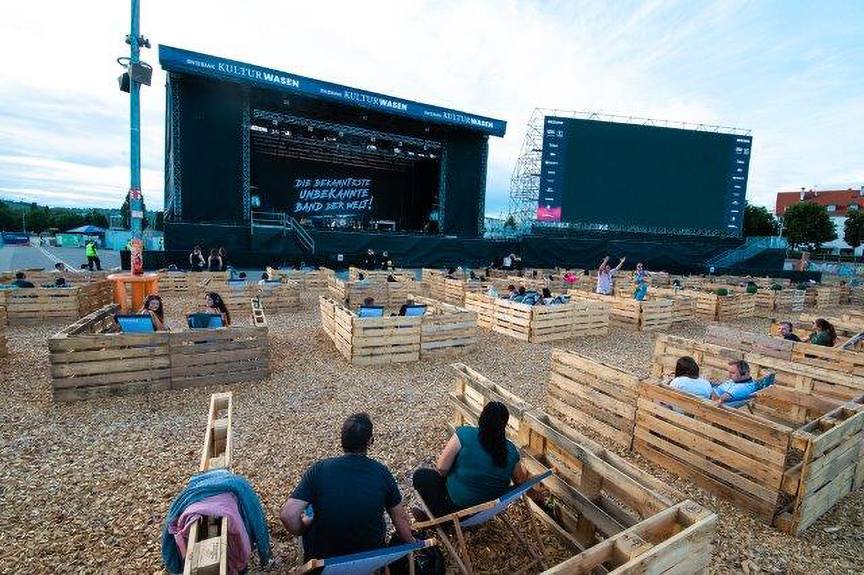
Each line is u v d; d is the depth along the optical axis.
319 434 5.27
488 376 7.83
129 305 11.62
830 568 3.41
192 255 19.19
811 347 7.65
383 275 19.22
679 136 31.22
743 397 4.95
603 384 5.52
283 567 3.17
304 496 2.58
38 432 5.01
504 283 18.67
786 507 3.94
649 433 4.95
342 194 33.94
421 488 3.28
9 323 10.06
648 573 2.28
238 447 4.88
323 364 8.05
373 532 2.57
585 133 30.64
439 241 27.91
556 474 3.76
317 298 16.05
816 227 57.81
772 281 26.81
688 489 4.41
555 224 31.30
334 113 26.33
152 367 6.25
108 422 5.34
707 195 32.03
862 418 4.30
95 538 3.38
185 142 21.58
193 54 19.95
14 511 3.64
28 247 48.22
